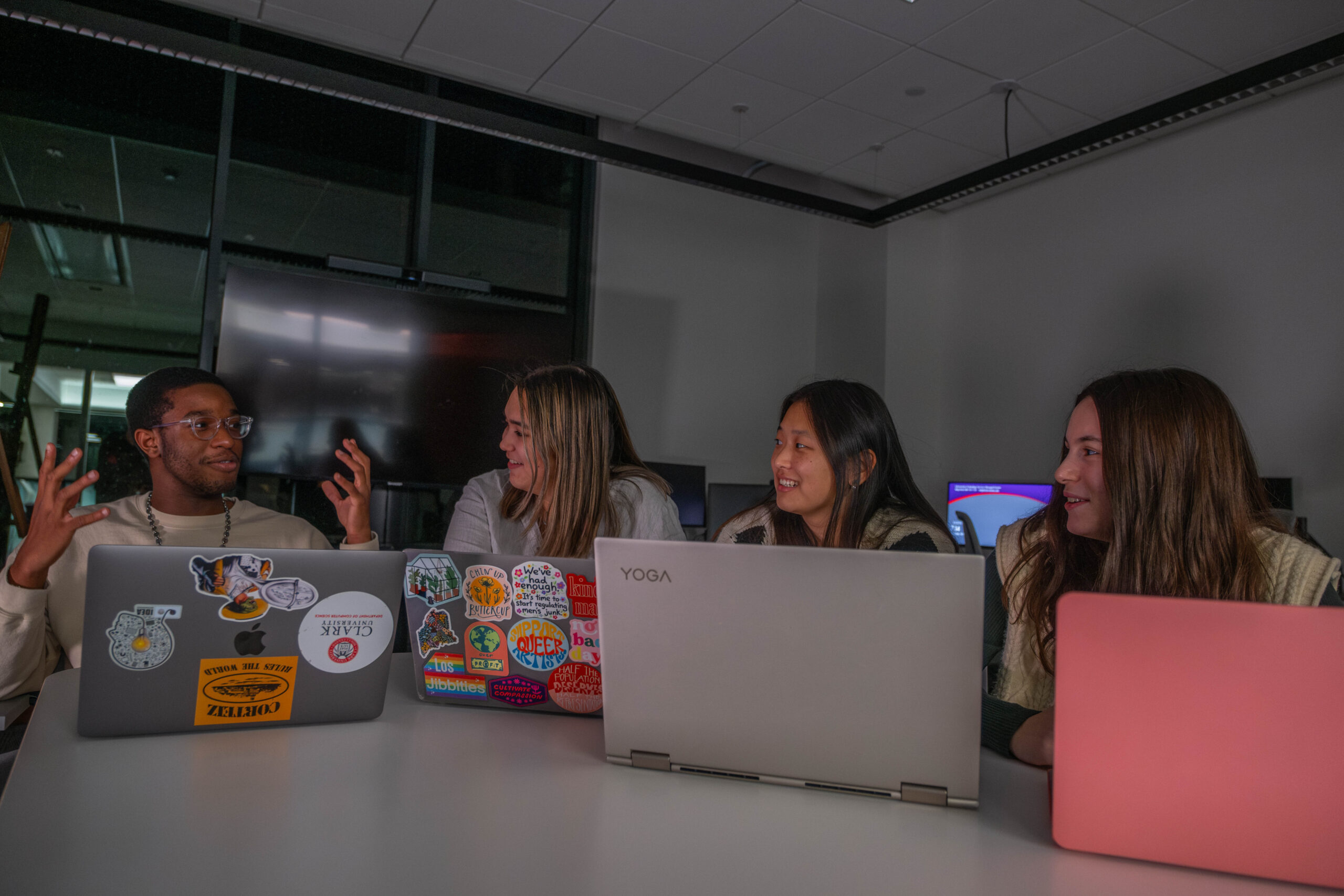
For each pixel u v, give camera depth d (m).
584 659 1.16
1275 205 4.22
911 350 5.90
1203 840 0.74
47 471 1.41
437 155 4.98
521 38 4.04
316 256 4.62
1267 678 0.73
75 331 4.16
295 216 4.59
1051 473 5.23
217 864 0.69
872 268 5.93
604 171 5.45
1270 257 4.22
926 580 0.83
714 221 5.88
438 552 1.20
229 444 1.87
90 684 1.01
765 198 3.74
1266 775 0.72
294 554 1.08
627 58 4.19
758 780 0.94
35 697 1.58
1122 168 4.93
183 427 1.83
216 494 1.91
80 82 4.18
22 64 4.07
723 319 5.90
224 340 4.00
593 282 5.41
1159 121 2.98
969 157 5.25
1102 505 1.30
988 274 5.72
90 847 0.71
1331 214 4.01
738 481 5.91
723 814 0.84
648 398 5.57
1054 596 1.37
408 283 4.70
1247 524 1.22
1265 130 4.27
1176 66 4.10
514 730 1.12
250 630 1.07
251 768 0.94
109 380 4.20
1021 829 0.83
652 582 0.92
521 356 4.68
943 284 6.05
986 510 4.83
